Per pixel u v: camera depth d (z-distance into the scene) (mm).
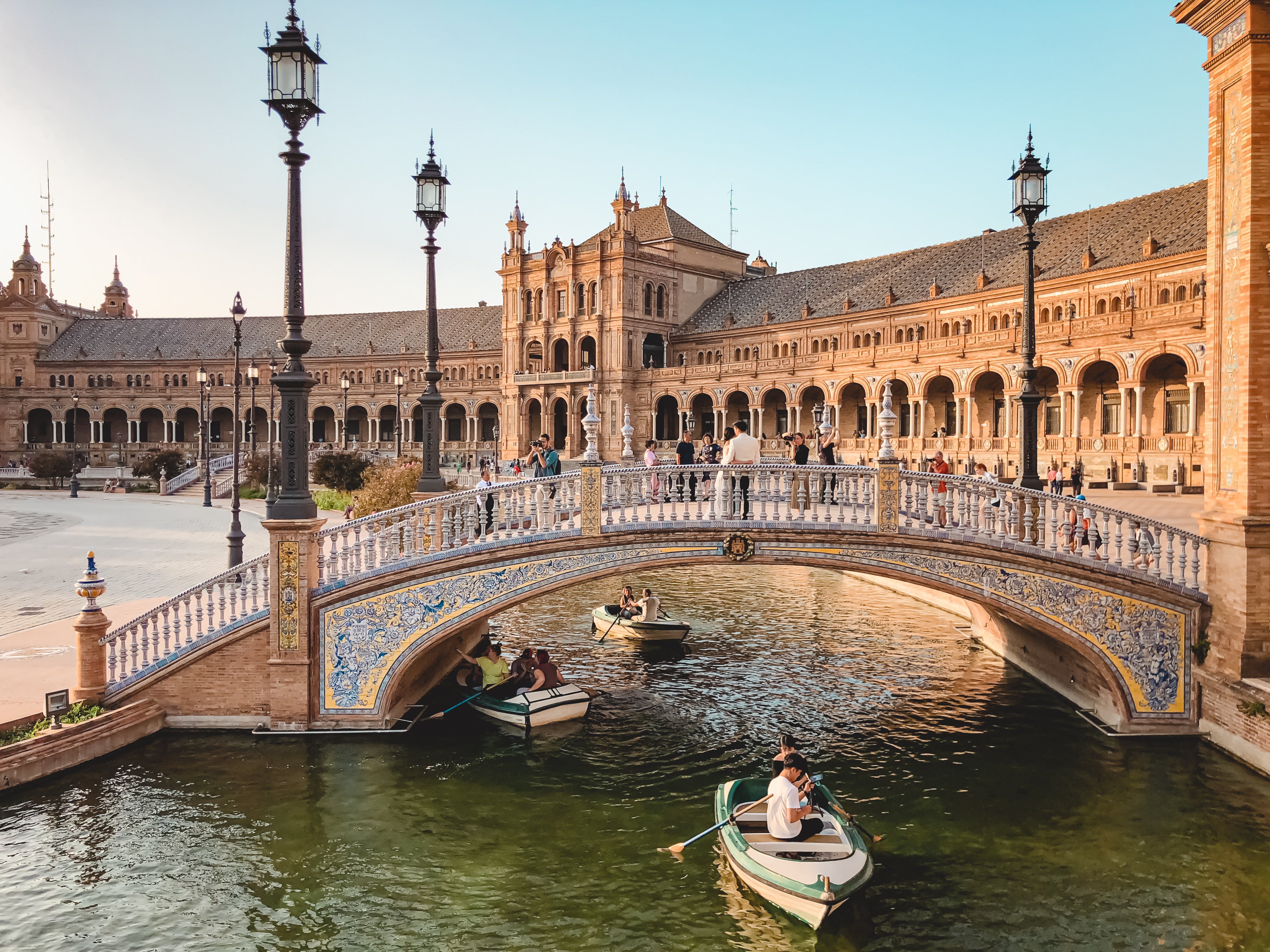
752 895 10578
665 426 88125
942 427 60750
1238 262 13906
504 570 15297
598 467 15242
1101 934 9859
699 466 15328
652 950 9672
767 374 76375
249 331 119750
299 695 15031
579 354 88875
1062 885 10812
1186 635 15008
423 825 12367
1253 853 11430
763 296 88062
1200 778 13438
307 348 14883
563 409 93125
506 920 10234
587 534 15234
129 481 80312
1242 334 13812
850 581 32094
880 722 16406
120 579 26344
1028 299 17016
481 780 13812
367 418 115375
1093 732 15414
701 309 93062
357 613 15047
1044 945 9680
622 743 15422
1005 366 57094
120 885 10812
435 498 15922
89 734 13820
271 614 14969
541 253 92375
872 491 15172
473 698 16922
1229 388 14242
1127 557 16672
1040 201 16859
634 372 86438
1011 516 15195
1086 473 50281
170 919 10180
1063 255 61438
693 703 17547
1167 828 12070
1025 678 19031
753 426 79312
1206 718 14797
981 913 10273
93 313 143875
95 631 14617
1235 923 10016
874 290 76125
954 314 67000
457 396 107250
